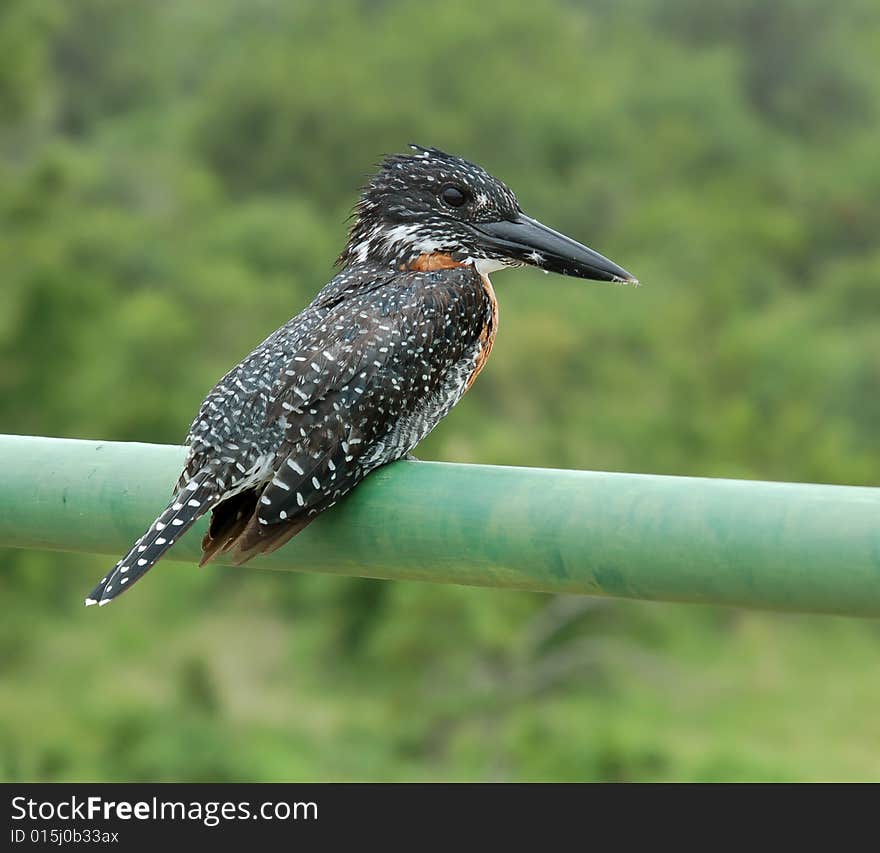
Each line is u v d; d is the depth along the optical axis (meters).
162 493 3.22
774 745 18.17
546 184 32.06
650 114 36.00
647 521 2.59
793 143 39.06
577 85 34.91
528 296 26.23
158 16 42.19
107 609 21.52
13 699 18.39
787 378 25.36
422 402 3.86
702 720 19.08
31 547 3.41
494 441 21.38
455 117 32.78
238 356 24.64
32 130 30.02
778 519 2.46
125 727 17.16
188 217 28.88
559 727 17.48
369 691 19.41
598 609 19.67
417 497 2.93
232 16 41.97
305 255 28.19
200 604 21.66
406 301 3.96
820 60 41.22
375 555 3.03
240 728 17.75
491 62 34.47
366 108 32.19
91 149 32.03
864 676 20.64
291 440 3.51
